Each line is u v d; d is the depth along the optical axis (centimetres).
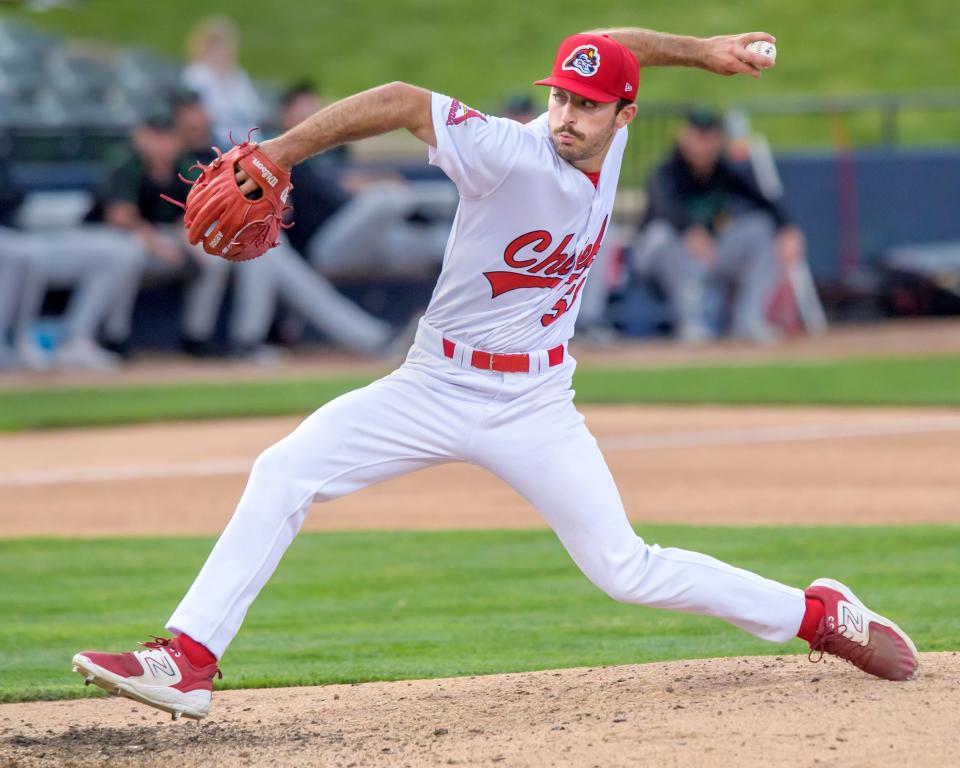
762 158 6047
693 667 1669
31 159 5416
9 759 1370
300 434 1427
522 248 1373
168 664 1371
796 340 5612
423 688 1639
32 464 3388
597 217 1420
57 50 6912
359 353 5262
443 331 1429
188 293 5031
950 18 10469
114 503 2966
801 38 10194
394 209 5066
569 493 1441
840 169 6262
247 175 1327
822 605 1528
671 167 5391
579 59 1342
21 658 1862
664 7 10656
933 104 6688
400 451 1438
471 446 1436
